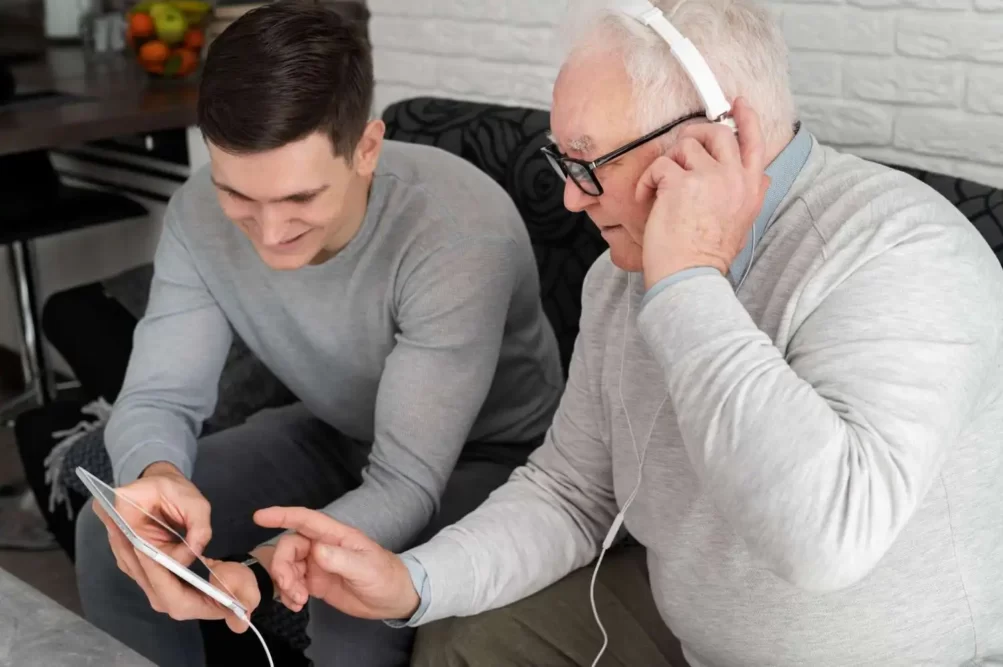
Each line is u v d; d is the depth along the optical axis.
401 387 1.46
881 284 1.03
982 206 1.49
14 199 2.73
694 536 1.20
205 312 1.67
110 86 3.04
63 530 2.08
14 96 2.82
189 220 1.63
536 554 1.35
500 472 1.68
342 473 1.77
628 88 1.07
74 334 2.35
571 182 1.12
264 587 1.28
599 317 1.34
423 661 1.32
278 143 1.27
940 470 1.07
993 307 1.05
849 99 1.93
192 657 1.62
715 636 1.21
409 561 1.26
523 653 1.29
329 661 1.41
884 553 1.02
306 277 1.56
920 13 1.81
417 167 1.57
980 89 1.78
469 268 1.47
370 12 2.68
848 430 0.97
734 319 1.00
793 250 1.12
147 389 1.61
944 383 0.99
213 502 1.64
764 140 1.12
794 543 0.95
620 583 1.40
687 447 1.02
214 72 1.28
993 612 1.12
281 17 1.31
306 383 1.69
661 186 1.03
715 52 1.08
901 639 1.10
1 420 3.08
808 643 1.13
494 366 1.51
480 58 2.49
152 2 3.09
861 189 1.10
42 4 3.59
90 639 1.06
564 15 1.15
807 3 1.94
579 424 1.39
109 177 3.23
